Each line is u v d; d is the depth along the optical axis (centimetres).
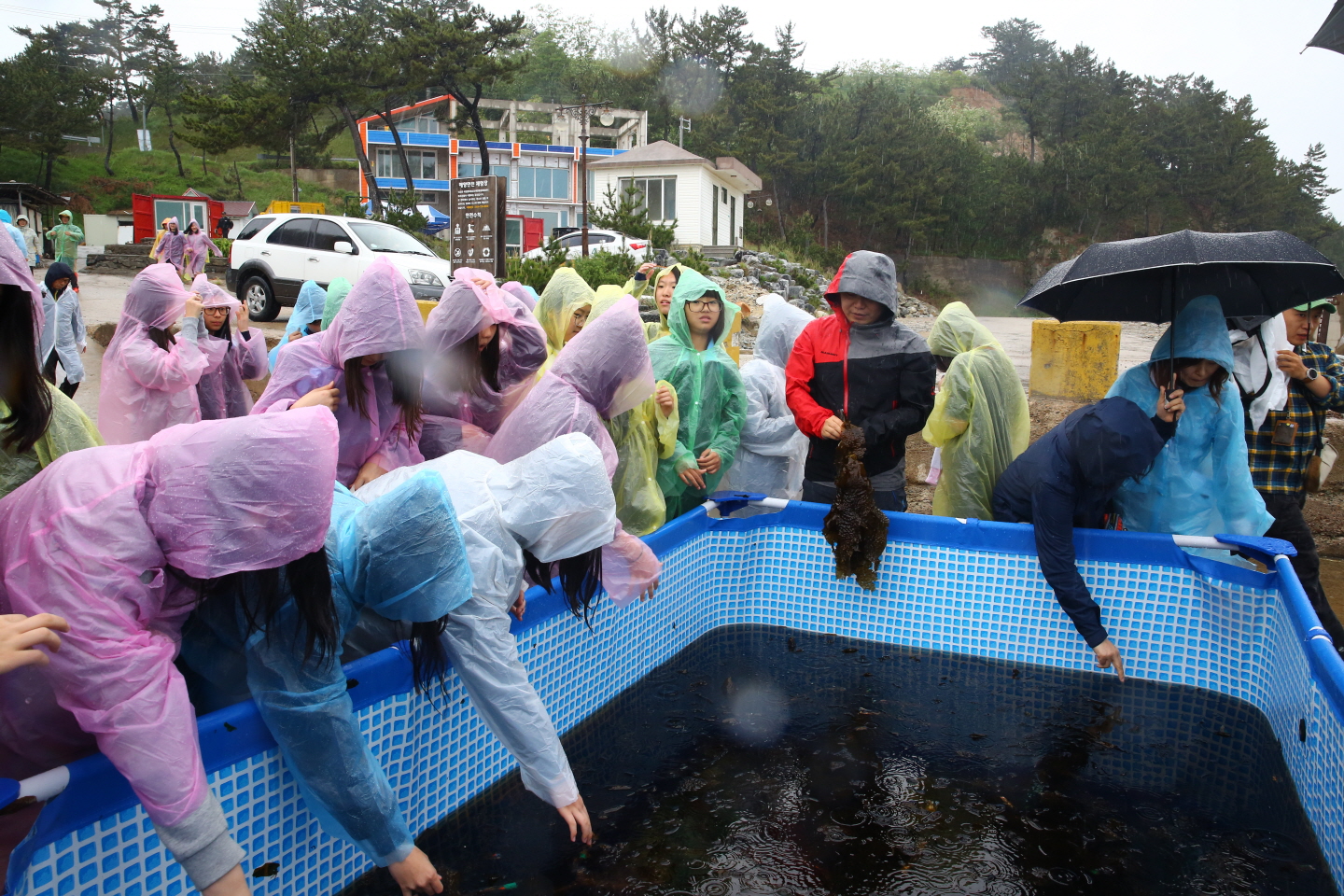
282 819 189
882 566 374
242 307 505
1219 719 305
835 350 390
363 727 205
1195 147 5556
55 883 152
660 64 6650
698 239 3138
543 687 274
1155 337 1823
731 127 5625
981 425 404
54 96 5094
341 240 1232
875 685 329
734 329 455
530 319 373
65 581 149
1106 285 345
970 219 5519
